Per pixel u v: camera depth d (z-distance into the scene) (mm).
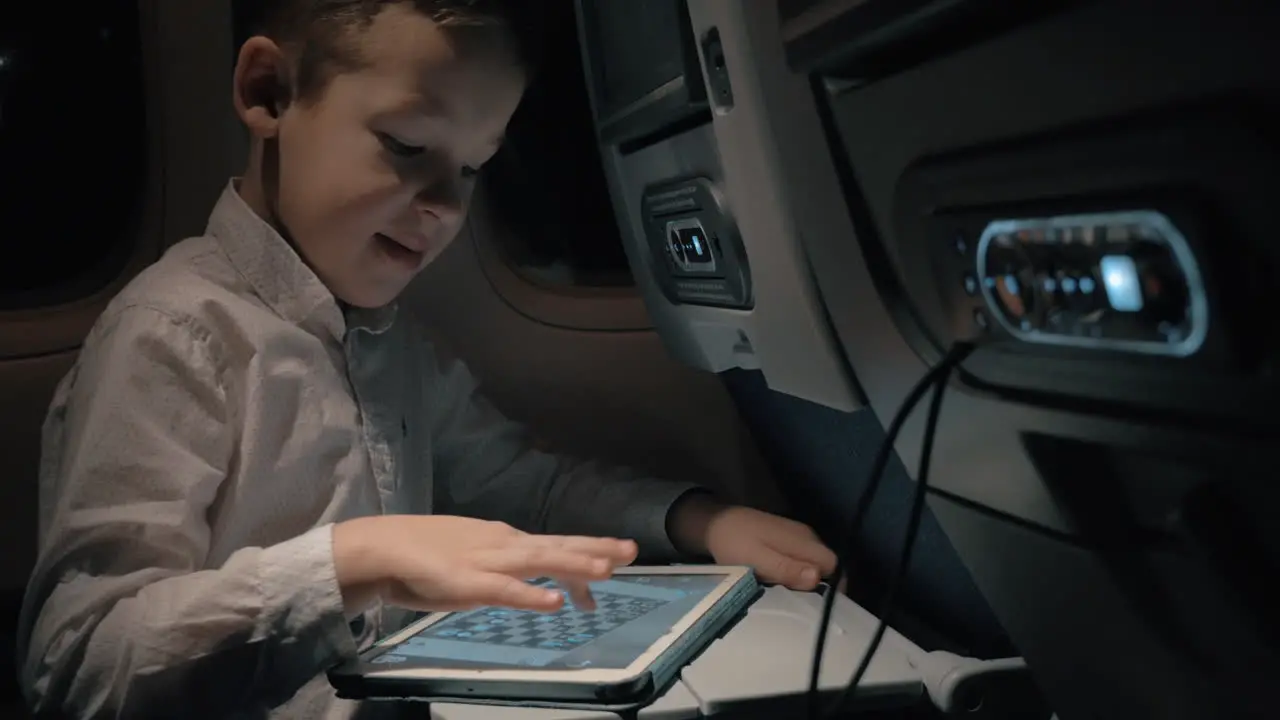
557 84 1285
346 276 938
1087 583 541
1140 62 371
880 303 604
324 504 933
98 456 808
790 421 1129
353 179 875
